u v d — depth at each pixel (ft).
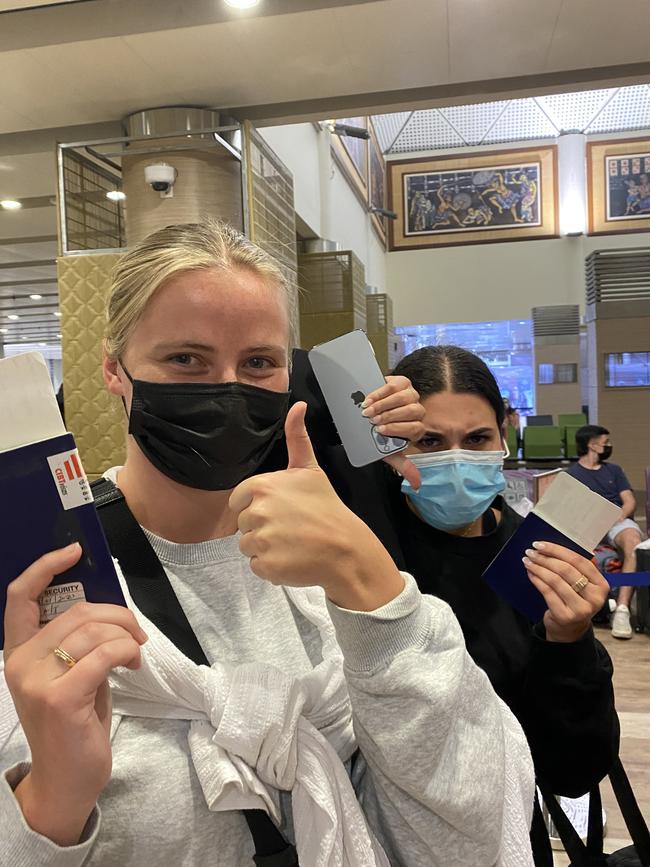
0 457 1.96
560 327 44.01
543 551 3.53
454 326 55.83
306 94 14.92
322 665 2.56
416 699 2.18
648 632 15.62
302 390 4.68
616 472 17.76
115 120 15.88
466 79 14.78
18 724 2.25
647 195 52.75
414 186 55.83
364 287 28.91
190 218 14.84
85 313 14.79
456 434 4.25
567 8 12.35
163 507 2.68
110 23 12.37
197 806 2.26
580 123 53.26
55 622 1.88
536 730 3.83
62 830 1.86
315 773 2.30
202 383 2.48
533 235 54.34
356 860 2.28
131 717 2.33
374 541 2.26
